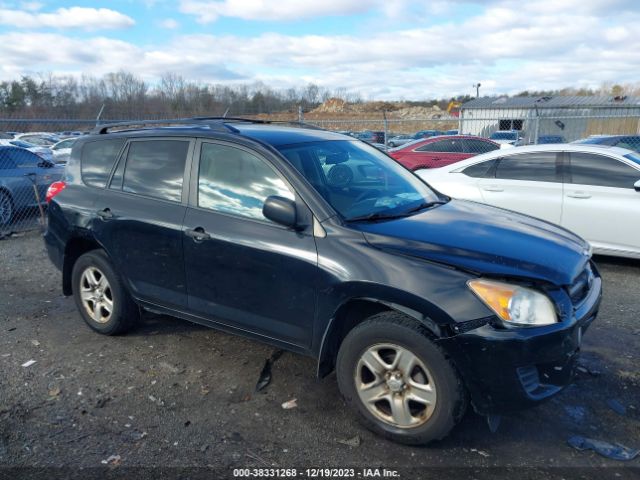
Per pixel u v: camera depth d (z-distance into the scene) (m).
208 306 3.94
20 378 4.00
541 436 3.29
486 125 31.11
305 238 3.43
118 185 4.49
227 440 3.24
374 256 3.19
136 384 3.92
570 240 3.75
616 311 5.35
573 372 3.18
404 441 3.16
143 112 22.70
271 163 3.71
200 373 4.09
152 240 4.14
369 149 4.70
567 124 26.41
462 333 2.90
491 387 2.93
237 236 3.68
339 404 3.65
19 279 6.59
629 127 26.14
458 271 3.02
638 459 3.06
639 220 6.46
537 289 3.01
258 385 3.90
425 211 3.91
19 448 3.14
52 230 4.89
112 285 4.54
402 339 3.07
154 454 3.10
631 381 3.96
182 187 4.09
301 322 3.48
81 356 4.38
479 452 3.13
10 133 35.34
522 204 7.18
